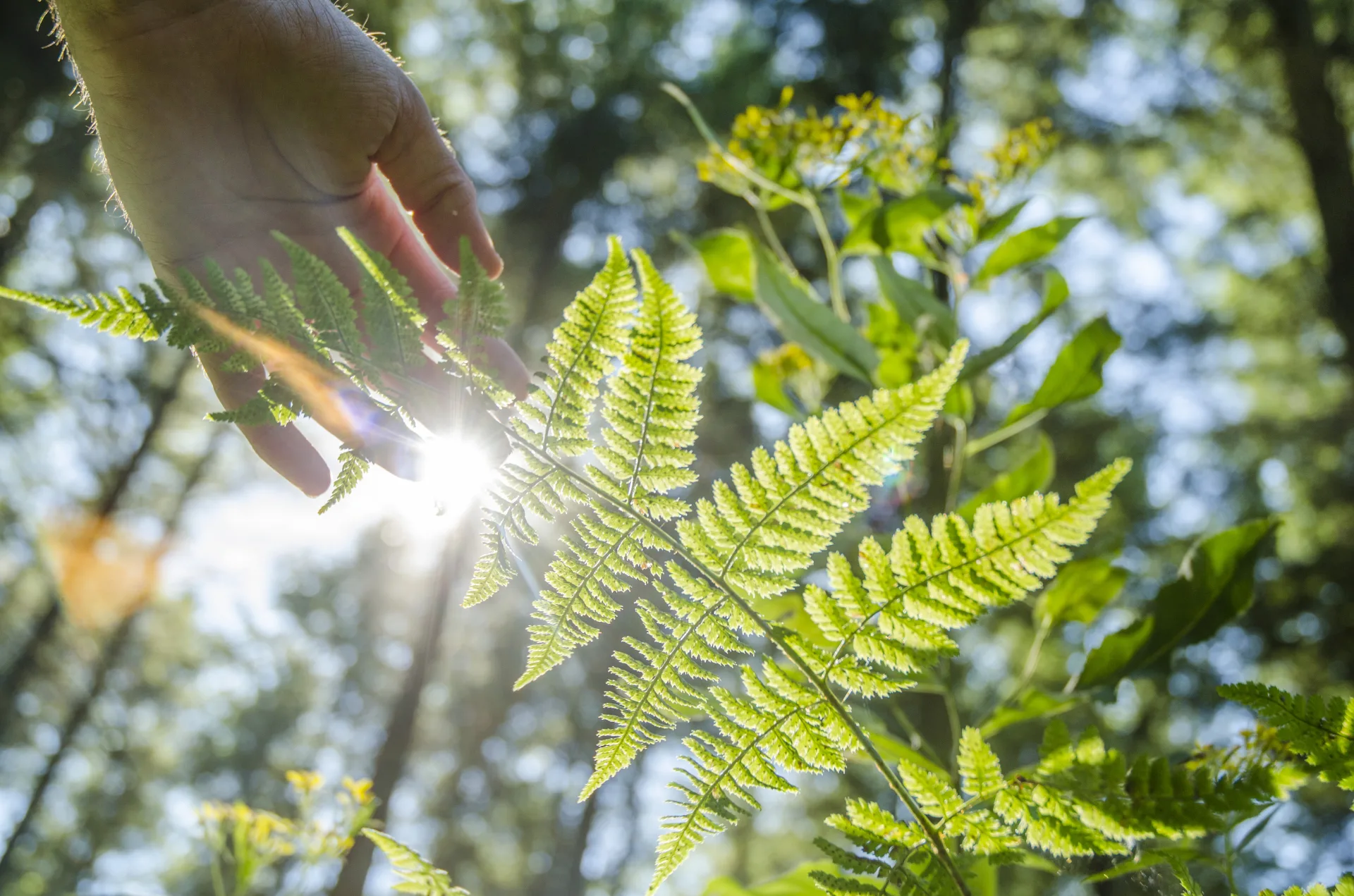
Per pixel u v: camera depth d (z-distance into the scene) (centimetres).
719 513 76
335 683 2606
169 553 1856
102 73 121
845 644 76
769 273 185
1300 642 1080
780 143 207
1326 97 841
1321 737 72
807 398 228
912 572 71
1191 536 1234
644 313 73
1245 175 1270
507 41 1553
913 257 203
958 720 156
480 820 2377
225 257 136
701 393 1282
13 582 1702
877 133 208
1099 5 1068
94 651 1767
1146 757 73
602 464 76
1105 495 65
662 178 1598
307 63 124
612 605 80
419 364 73
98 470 1705
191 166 129
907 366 195
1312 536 1218
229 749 2491
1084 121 1192
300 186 135
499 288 71
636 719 81
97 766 2098
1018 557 68
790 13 1220
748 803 80
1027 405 181
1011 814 75
